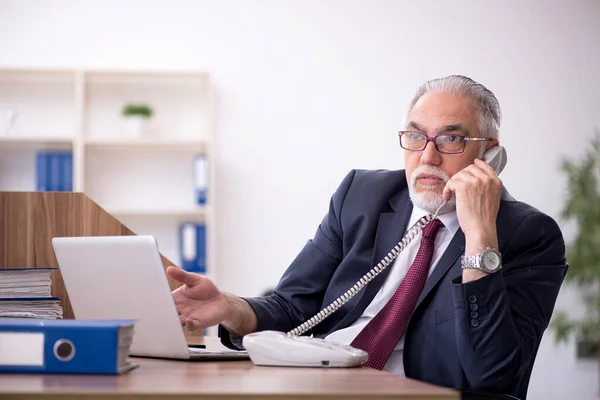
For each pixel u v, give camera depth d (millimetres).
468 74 6012
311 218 5895
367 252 2191
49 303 1828
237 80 5906
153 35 5879
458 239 2002
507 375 1790
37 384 1175
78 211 2266
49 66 5797
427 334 1943
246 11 5934
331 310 2137
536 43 6047
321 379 1280
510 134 6039
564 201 5977
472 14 6023
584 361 5984
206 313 1876
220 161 5875
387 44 5977
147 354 1690
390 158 5941
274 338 1545
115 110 5871
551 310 1983
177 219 5887
